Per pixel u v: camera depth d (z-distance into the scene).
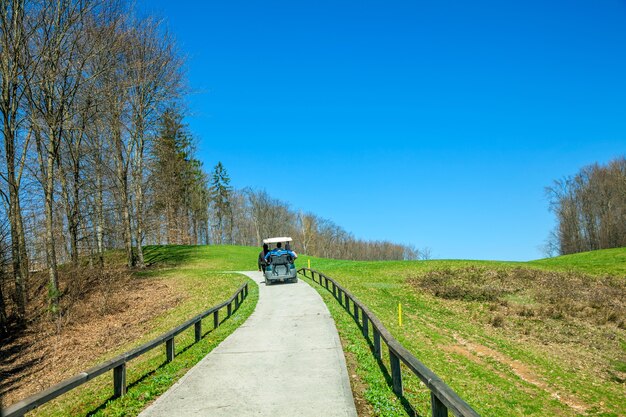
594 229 72.44
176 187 54.78
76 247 30.34
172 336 10.52
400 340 15.47
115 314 24.19
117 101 34.34
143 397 7.64
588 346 19.20
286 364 9.27
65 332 21.39
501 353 17.02
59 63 25.17
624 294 28.80
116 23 28.31
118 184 38.47
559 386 13.79
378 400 7.02
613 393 13.38
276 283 26.92
